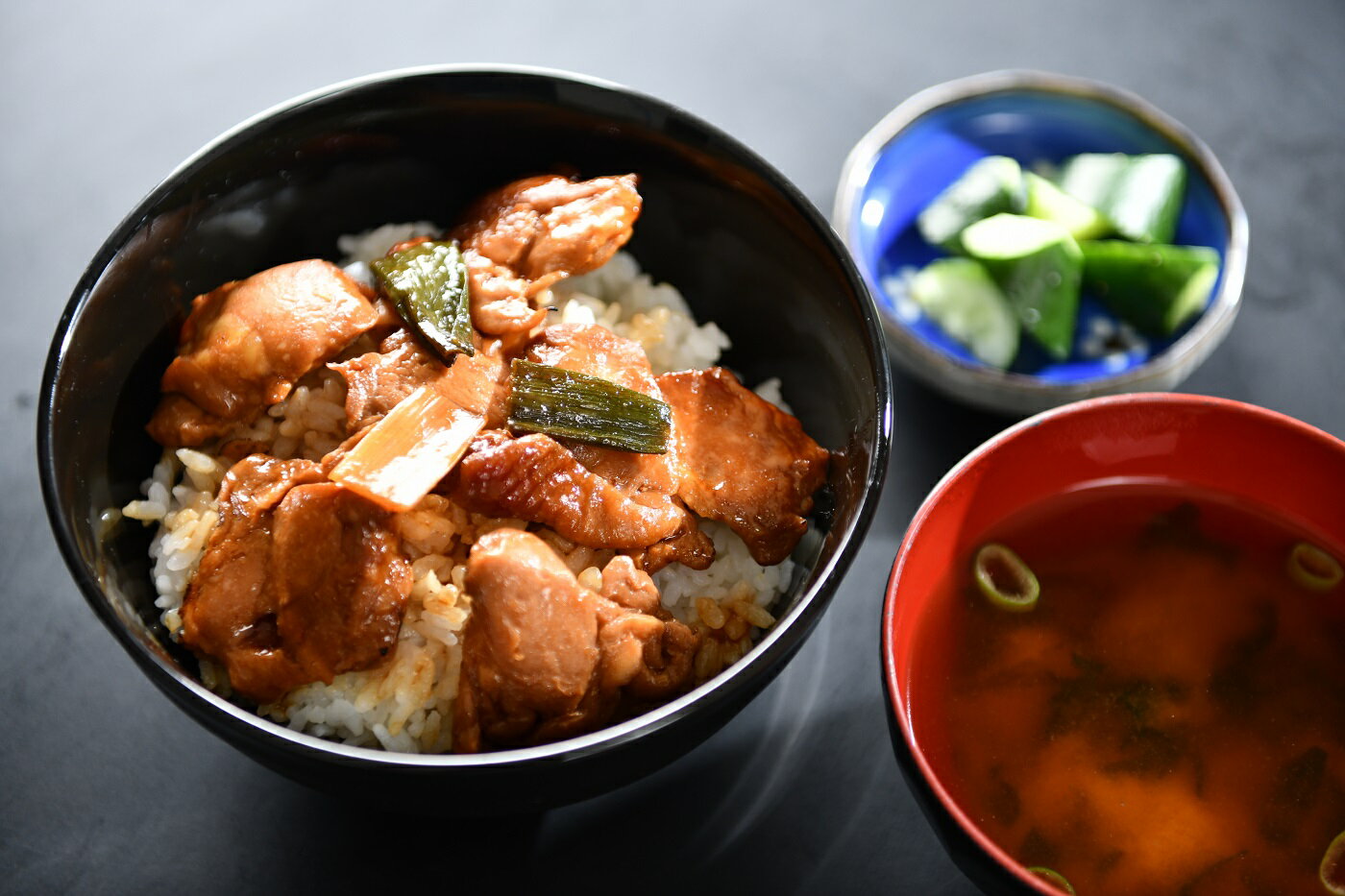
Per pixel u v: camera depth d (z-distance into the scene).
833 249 0.42
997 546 0.43
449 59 0.54
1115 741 0.41
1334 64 0.55
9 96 0.52
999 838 0.40
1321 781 0.41
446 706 0.41
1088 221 0.50
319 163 0.44
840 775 0.44
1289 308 0.50
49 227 0.50
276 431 0.43
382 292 0.43
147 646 0.38
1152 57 0.55
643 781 0.44
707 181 0.44
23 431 0.48
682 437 0.43
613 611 0.40
